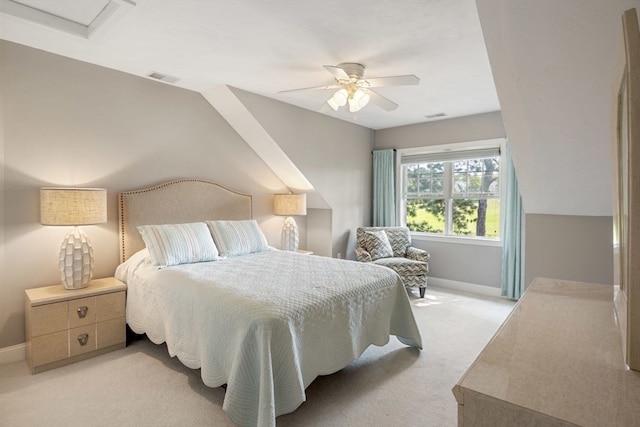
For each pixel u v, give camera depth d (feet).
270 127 13.44
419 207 18.04
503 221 14.94
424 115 15.78
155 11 7.20
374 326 8.75
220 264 10.27
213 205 13.26
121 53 9.42
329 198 16.44
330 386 7.92
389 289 9.29
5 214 8.89
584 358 3.06
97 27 7.98
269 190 15.80
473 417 2.53
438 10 7.04
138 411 6.91
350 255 17.85
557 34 6.15
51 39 8.64
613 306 4.55
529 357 3.09
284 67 10.25
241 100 12.47
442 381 8.17
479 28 7.75
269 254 12.19
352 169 17.65
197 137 12.96
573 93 7.02
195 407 7.06
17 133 9.01
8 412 6.84
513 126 8.52
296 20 7.50
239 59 9.68
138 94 11.28
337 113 15.48
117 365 8.81
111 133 10.72
